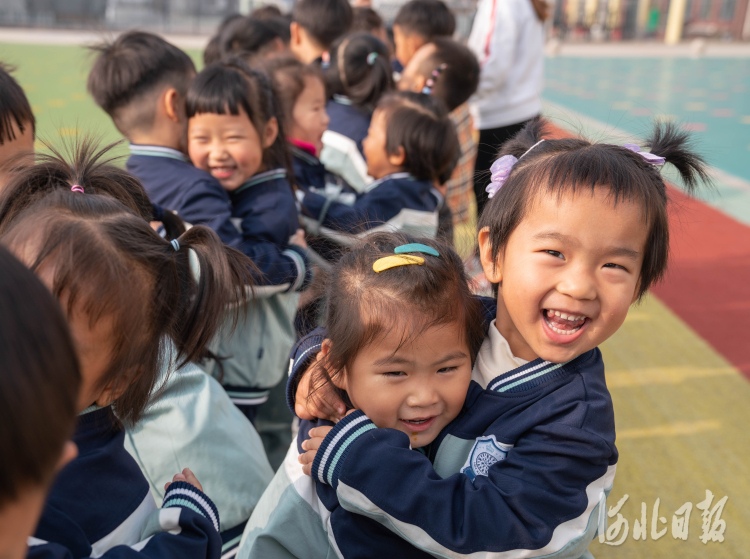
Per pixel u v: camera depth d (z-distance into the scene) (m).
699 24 22.30
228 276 1.02
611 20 22.48
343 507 0.87
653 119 1.19
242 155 1.75
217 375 1.67
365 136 2.64
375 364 0.87
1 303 0.40
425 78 2.83
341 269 0.95
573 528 0.84
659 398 2.46
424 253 0.91
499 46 3.57
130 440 1.21
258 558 0.98
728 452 2.15
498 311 0.94
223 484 1.23
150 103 1.83
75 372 0.43
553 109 8.95
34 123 1.46
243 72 1.81
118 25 17.22
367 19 4.47
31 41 13.09
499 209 0.88
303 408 1.00
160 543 0.80
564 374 0.88
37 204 0.78
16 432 0.38
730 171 5.96
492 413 0.90
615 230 0.78
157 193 1.74
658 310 3.20
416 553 0.89
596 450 0.83
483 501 0.82
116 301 0.73
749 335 2.96
